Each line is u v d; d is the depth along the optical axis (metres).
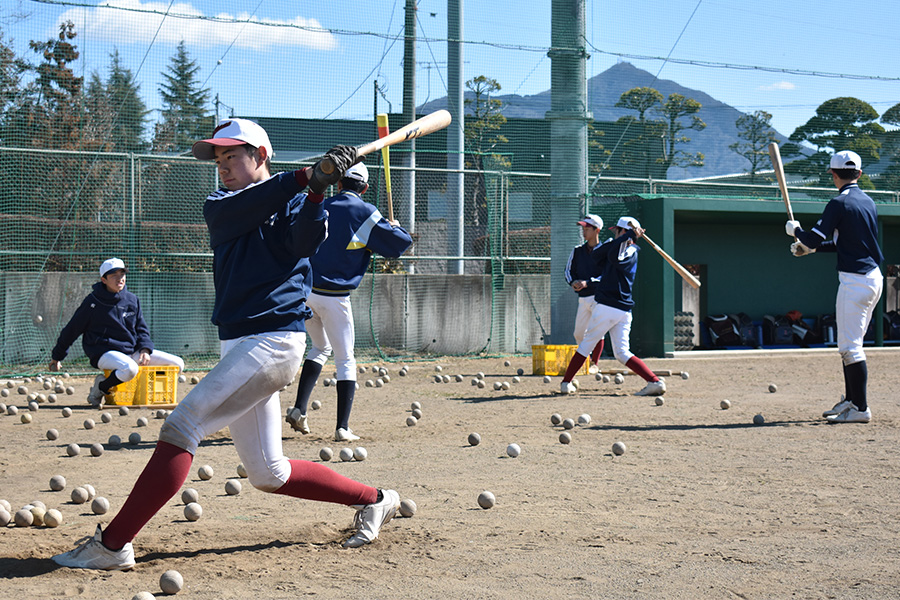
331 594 3.51
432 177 18.62
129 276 15.95
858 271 8.57
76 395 12.34
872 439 7.72
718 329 22.14
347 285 7.61
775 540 4.39
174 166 16.25
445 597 3.47
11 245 15.22
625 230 11.60
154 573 3.80
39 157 15.36
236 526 4.72
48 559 3.97
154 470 3.70
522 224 19.30
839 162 8.62
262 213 3.70
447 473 6.31
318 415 9.69
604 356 18.97
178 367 11.33
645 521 4.82
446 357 18.06
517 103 21.66
